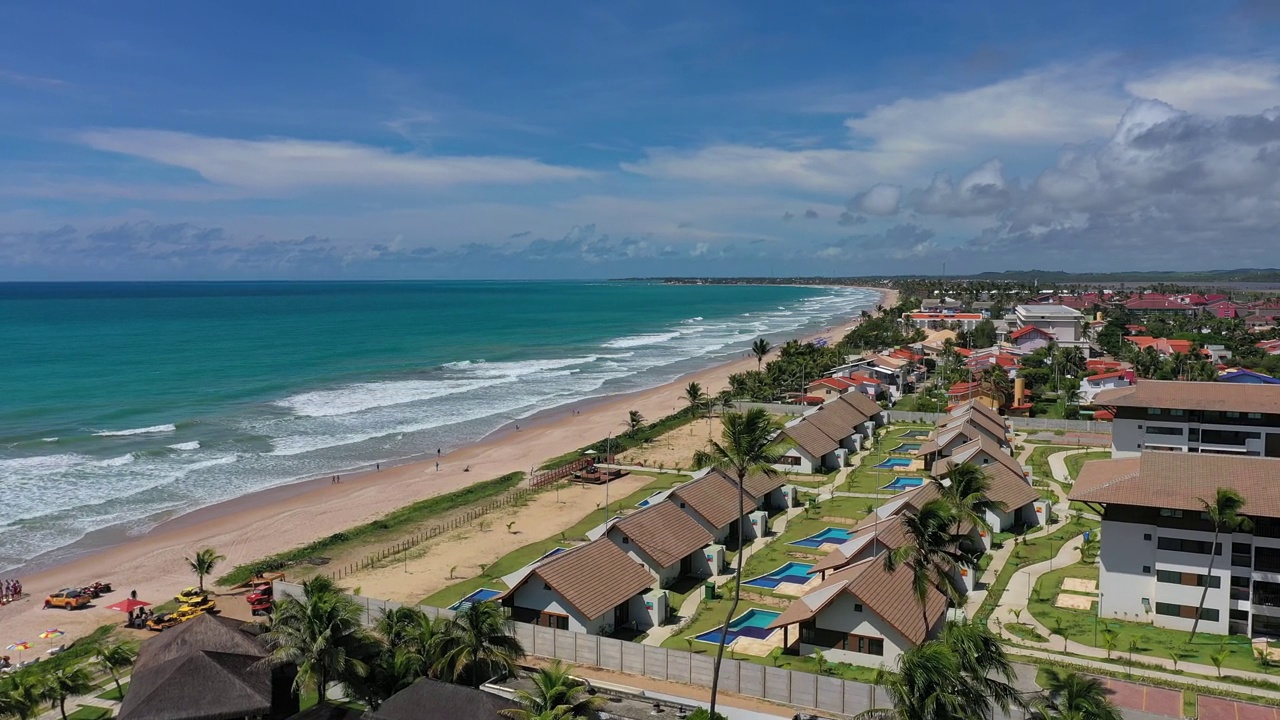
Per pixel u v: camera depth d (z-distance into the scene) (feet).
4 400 441.68
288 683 140.97
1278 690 146.82
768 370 499.10
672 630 179.22
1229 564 171.53
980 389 424.87
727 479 245.86
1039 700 120.16
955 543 135.74
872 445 355.97
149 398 460.14
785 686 143.23
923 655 107.86
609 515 266.57
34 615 196.95
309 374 571.69
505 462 348.38
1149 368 474.08
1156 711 139.64
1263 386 273.33
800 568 215.72
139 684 134.00
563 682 123.13
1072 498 183.73
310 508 283.38
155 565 229.86
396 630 144.87
